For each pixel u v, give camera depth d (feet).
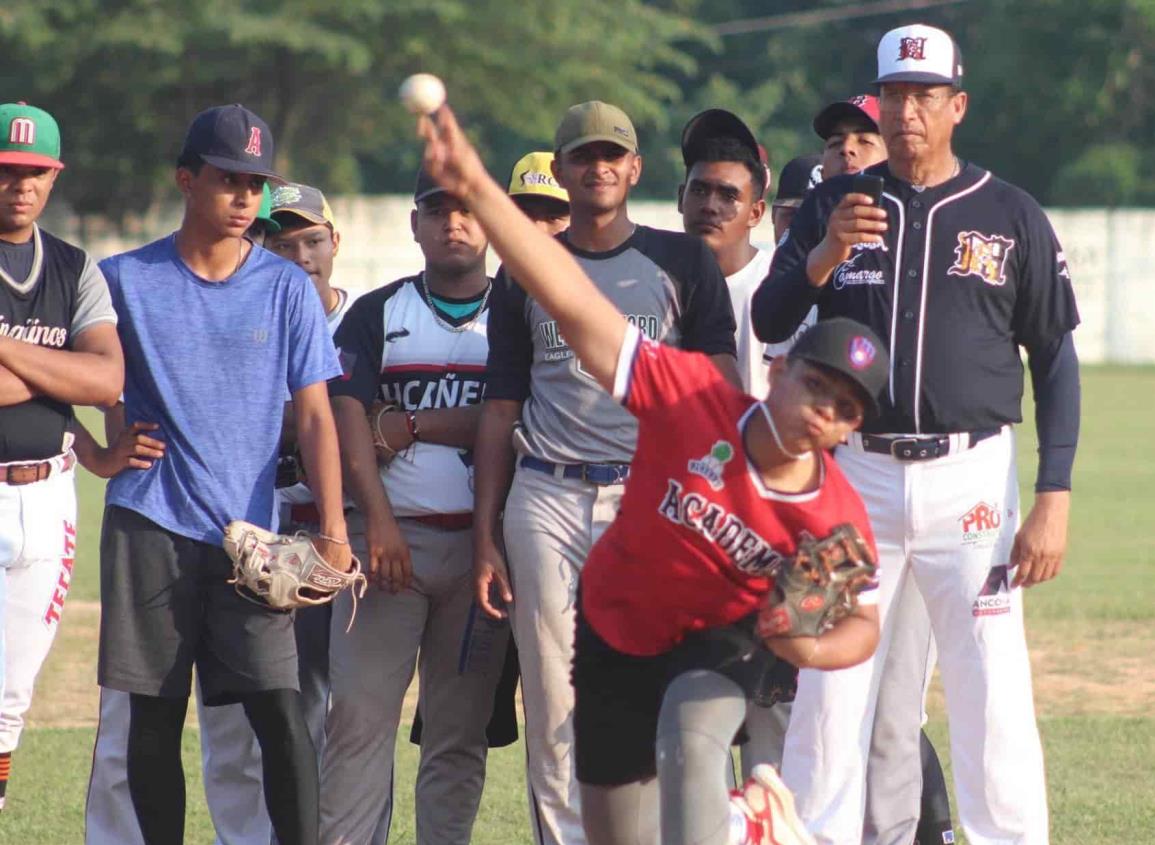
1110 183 577.43
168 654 67.72
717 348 71.15
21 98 471.21
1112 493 219.61
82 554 168.66
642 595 54.85
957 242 67.36
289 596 66.49
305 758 67.72
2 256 68.54
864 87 649.61
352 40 459.73
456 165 49.01
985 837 68.54
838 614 52.13
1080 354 528.63
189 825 82.79
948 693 69.21
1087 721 102.68
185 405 68.23
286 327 69.67
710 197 79.30
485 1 485.56
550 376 70.03
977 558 67.92
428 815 75.41
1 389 68.74
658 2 638.53
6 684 74.13
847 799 68.28
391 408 75.41
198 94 495.41
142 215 524.52
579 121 69.62
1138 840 78.33
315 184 526.57
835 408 50.39
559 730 69.41
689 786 52.39
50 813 83.05
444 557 74.18
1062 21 586.86
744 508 52.03
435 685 75.46
